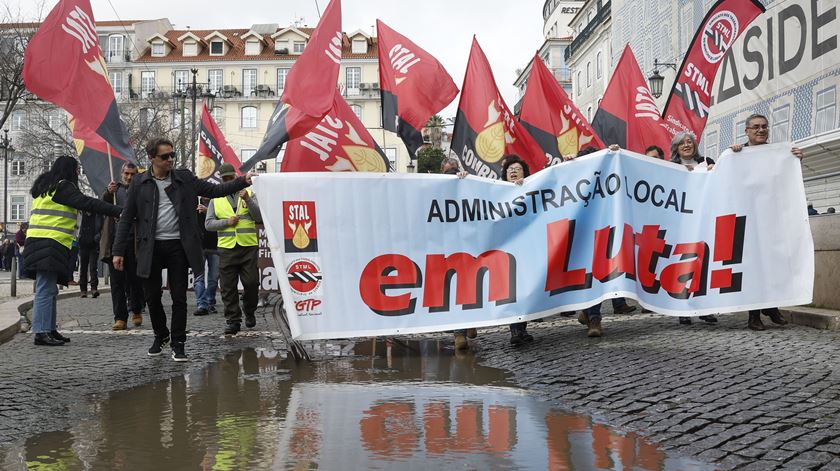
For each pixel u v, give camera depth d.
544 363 6.42
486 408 4.79
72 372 6.36
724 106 17.44
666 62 25.02
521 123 10.42
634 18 28.12
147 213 7.01
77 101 8.62
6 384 5.80
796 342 6.89
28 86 8.47
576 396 5.05
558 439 3.99
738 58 16.61
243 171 8.20
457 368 6.43
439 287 7.50
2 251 38.78
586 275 7.54
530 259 7.57
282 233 7.23
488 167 9.68
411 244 7.48
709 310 7.80
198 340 8.49
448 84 9.63
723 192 7.88
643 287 7.65
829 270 8.47
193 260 7.00
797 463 3.45
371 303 7.36
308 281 7.25
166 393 5.43
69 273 8.22
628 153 7.65
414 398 5.16
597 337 7.70
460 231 7.57
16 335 9.13
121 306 9.55
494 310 7.50
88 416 4.71
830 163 12.05
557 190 7.64
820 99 13.63
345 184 7.40
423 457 3.71
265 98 79.31
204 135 13.50
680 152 8.80
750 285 7.86
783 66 14.88
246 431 4.27
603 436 4.04
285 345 8.05
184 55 80.12
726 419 4.26
